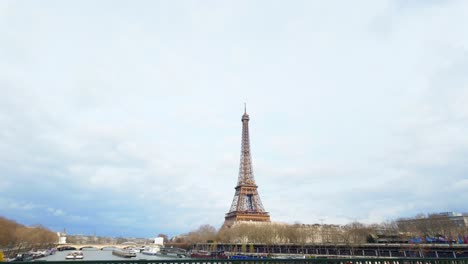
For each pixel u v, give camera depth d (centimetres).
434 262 7569
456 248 17588
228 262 6544
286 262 6681
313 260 6788
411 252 19325
